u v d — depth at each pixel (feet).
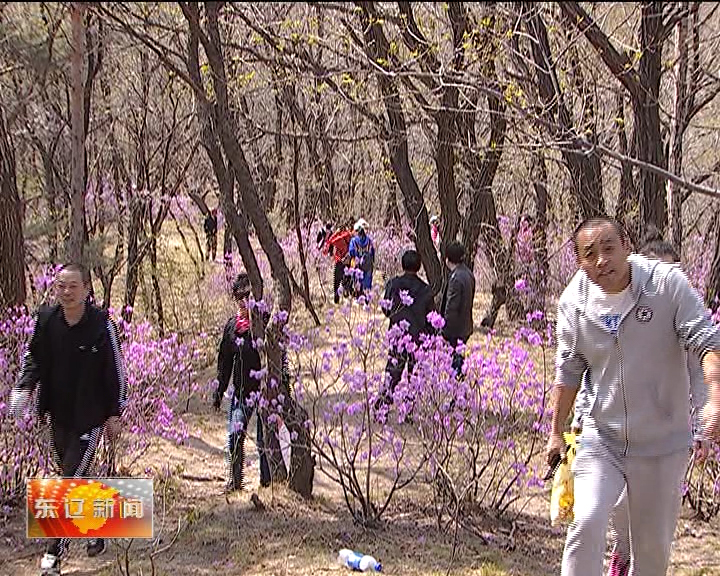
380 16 29.01
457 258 27.14
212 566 16.46
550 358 25.08
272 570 16.22
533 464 20.63
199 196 65.57
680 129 29.27
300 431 20.30
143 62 39.09
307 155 63.31
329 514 19.43
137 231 38.22
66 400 16.02
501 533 18.19
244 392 21.22
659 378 12.43
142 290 44.52
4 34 22.26
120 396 16.31
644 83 26.68
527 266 39.63
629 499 12.80
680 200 28.37
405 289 26.32
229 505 19.88
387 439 20.58
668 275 12.38
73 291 15.83
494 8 29.07
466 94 33.91
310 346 20.15
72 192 22.99
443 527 18.48
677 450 12.56
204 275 51.01
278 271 20.06
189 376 28.84
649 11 26.71
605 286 12.51
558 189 41.96
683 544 17.97
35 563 16.84
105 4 23.07
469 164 35.76
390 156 31.63
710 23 37.78
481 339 36.52
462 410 18.88
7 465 19.38
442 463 18.65
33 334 16.16
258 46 32.55
